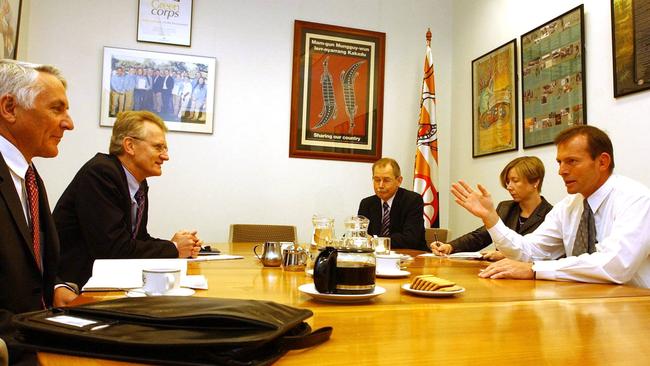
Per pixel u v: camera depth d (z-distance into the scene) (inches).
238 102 149.9
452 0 172.7
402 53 166.9
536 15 129.8
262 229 135.0
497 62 144.8
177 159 144.0
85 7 138.4
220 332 23.3
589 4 111.7
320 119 156.9
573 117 114.4
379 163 125.4
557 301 42.0
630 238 56.9
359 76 161.3
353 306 38.6
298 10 157.1
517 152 135.0
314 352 25.0
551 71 122.3
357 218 74.2
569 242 74.6
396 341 27.5
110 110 138.6
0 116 52.7
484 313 36.2
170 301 27.6
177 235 75.1
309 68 156.6
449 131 171.0
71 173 135.1
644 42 95.9
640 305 40.3
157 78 143.1
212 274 57.4
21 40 127.0
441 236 136.2
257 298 41.6
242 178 149.2
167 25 144.5
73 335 22.5
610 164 68.6
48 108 54.5
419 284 45.8
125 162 79.3
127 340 21.7
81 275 71.1
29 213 53.5
